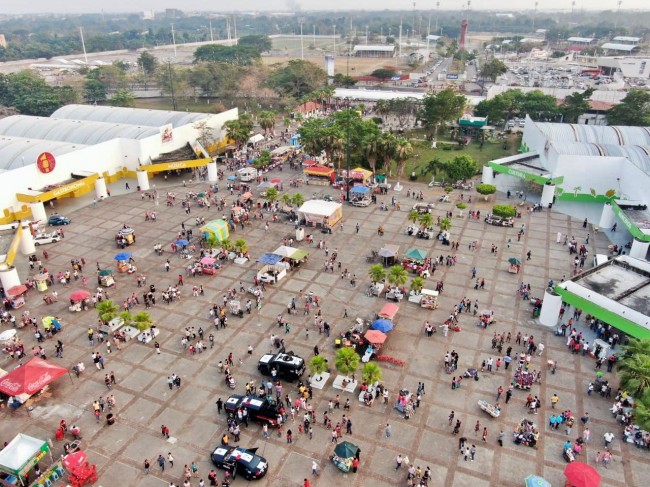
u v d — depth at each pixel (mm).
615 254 68125
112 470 36469
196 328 52938
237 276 63438
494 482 35344
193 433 39812
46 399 43344
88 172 90250
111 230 76688
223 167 107875
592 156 84750
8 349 49031
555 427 39875
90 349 49812
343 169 102938
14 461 34781
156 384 45156
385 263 66125
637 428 38938
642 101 128375
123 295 59062
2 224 77625
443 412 41719
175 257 68312
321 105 167375
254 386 44562
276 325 53438
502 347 49781
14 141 97375
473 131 136375
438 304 57156
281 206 85062
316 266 65750
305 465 36875
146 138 98188
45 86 176625
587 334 51656
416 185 96812
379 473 36125
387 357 47906
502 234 75062
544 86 180125
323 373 46094
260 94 183250
